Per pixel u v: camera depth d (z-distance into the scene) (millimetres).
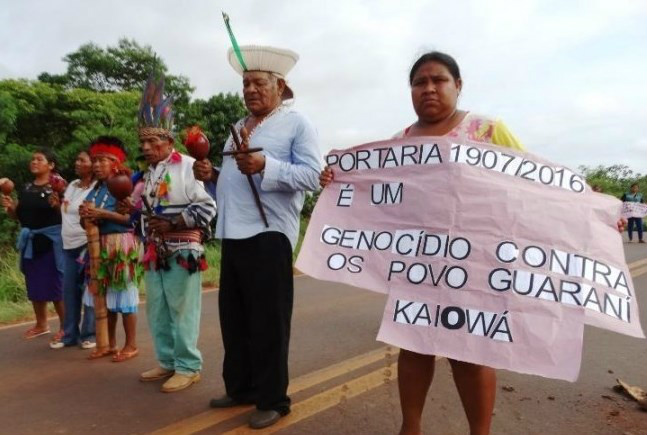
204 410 3559
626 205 2682
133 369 4445
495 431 3266
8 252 9844
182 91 15617
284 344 3350
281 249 3311
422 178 2783
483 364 2434
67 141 14727
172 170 3920
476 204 2646
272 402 3316
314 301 7578
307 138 3355
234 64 3553
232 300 3504
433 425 3330
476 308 2523
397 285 2682
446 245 2641
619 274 2555
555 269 2523
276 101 3449
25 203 5398
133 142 13039
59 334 5219
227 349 3559
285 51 3346
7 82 14078
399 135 3023
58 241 5438
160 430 3258
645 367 4551
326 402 3678
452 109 2834
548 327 2434
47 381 4156
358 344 5219
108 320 4855
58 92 14453
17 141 13906
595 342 5332
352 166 3004
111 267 4609
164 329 4090
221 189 3449
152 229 3852
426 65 2768
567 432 3264
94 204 4605
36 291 5430
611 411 3588
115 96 14383
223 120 14898
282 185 3203
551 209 2619
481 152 2709
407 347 2543
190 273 3879
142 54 16797
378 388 3955
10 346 5203
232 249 3391
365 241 2852
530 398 3797
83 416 3482
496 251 2574
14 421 3416
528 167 2688
